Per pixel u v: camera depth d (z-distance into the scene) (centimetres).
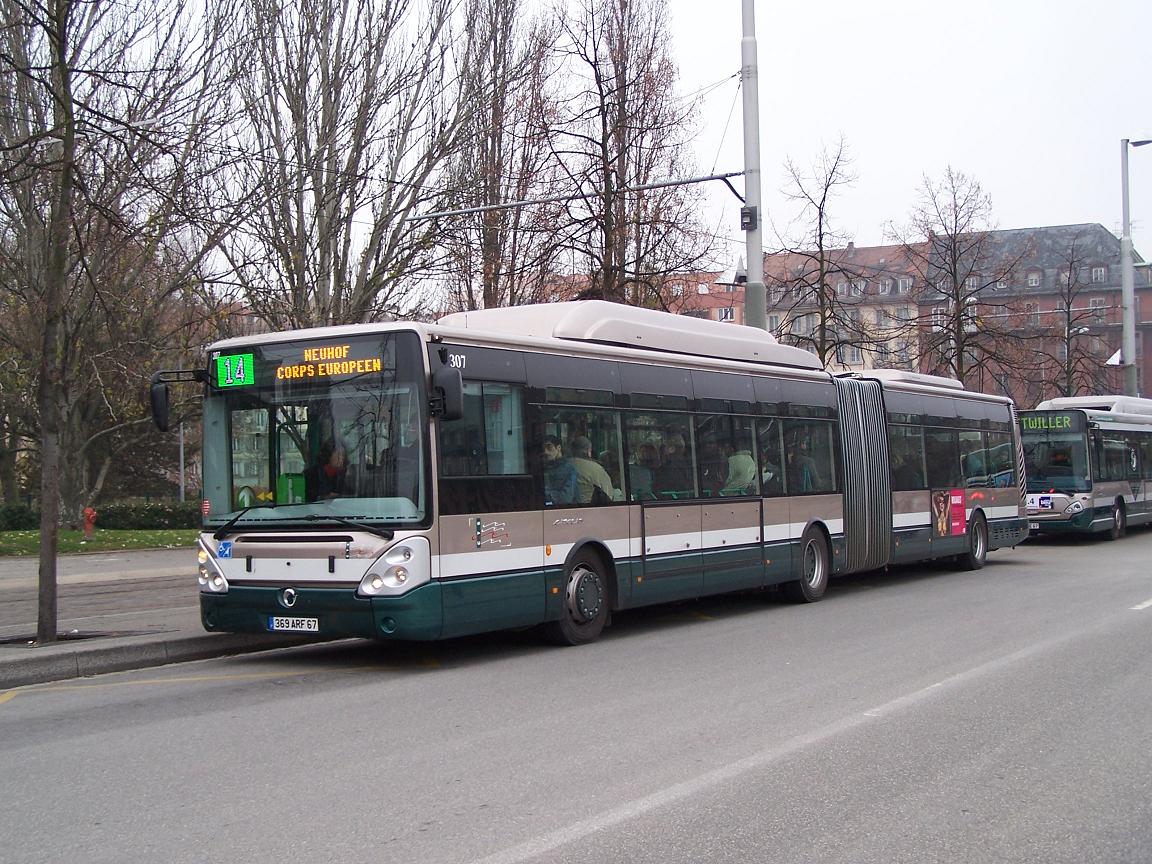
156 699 902
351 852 519
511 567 1070
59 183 1191
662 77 2655
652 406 1282
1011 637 1198
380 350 1012
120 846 531
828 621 1363
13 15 1337
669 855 514
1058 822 568
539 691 922
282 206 2233
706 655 1104
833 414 1647
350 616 986
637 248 2623
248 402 1065
